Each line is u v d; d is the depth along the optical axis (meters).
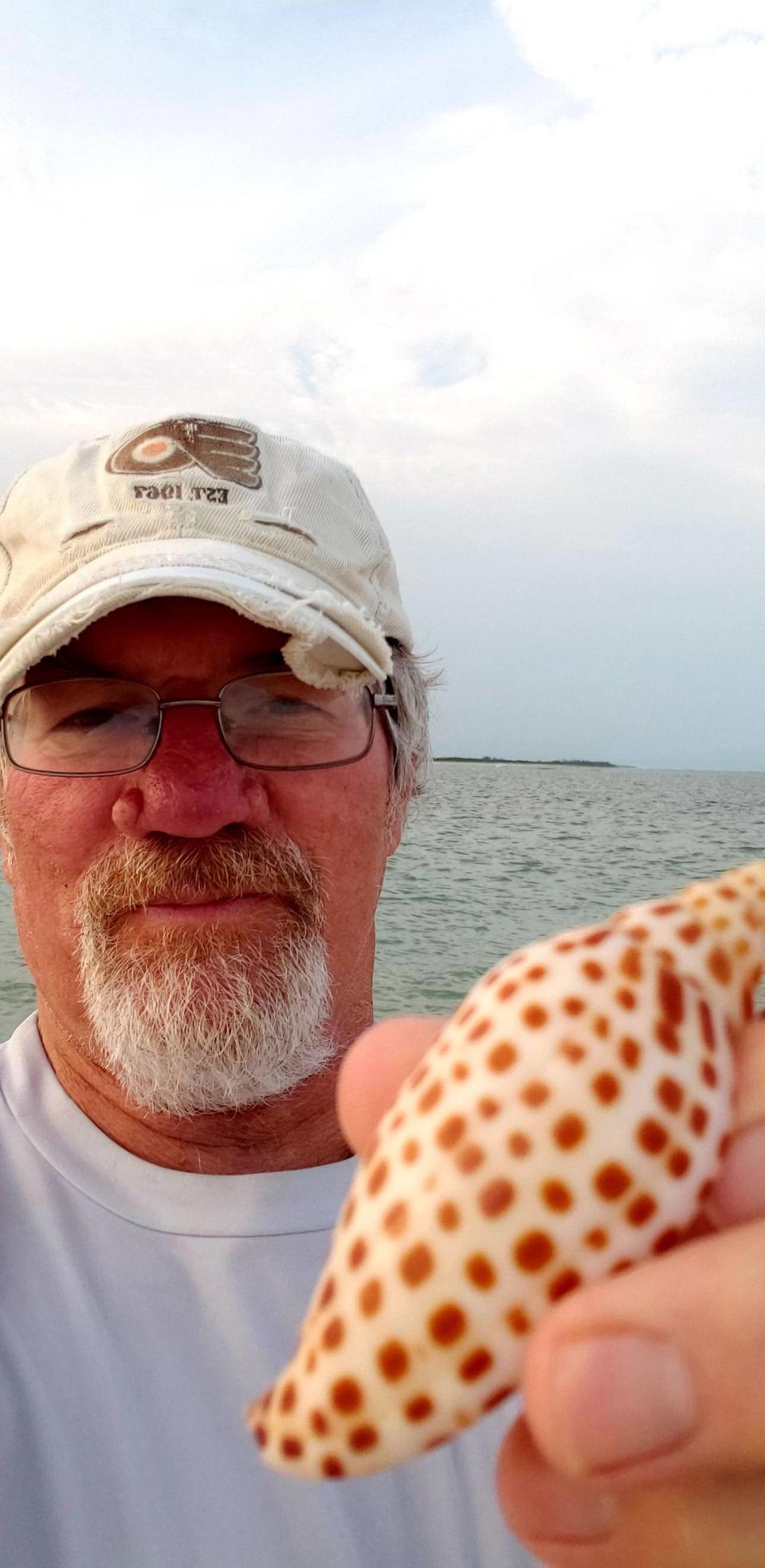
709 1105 0.12
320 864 0.32
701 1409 0.10
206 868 0.31
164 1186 0.29
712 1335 0.10
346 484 0.36
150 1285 0.27
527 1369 0.11
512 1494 0.13
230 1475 0.25
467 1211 0.11
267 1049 0.31
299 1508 0.24
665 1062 0.12
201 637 0.31
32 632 0.30
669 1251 0.11
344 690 0.33
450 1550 0.25
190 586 0.29
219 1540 0.24
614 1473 0.10
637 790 9.42
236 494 0.33
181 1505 0.24
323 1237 0.29
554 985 0.13
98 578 0.30
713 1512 0.12
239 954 0.31
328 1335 0.12
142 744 0.31
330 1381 0.12
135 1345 0.26
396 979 1.56
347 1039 0.35
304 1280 0.28
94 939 0.31
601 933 0.13
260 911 0.31
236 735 0.32
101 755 0.31
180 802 0.30
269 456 0.34
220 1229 0.28
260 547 0.32
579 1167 0.11
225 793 0.31
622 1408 0.10
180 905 0.31
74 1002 0.31
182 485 0.32
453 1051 0.13
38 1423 0.24
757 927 0.13
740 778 16.19
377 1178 0.12
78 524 0.32
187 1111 0.31
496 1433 0.26
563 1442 0.10
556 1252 0.11
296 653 0.30
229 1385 0.26
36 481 0.33
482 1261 0.11
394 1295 0.11
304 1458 0.12
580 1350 0.10
